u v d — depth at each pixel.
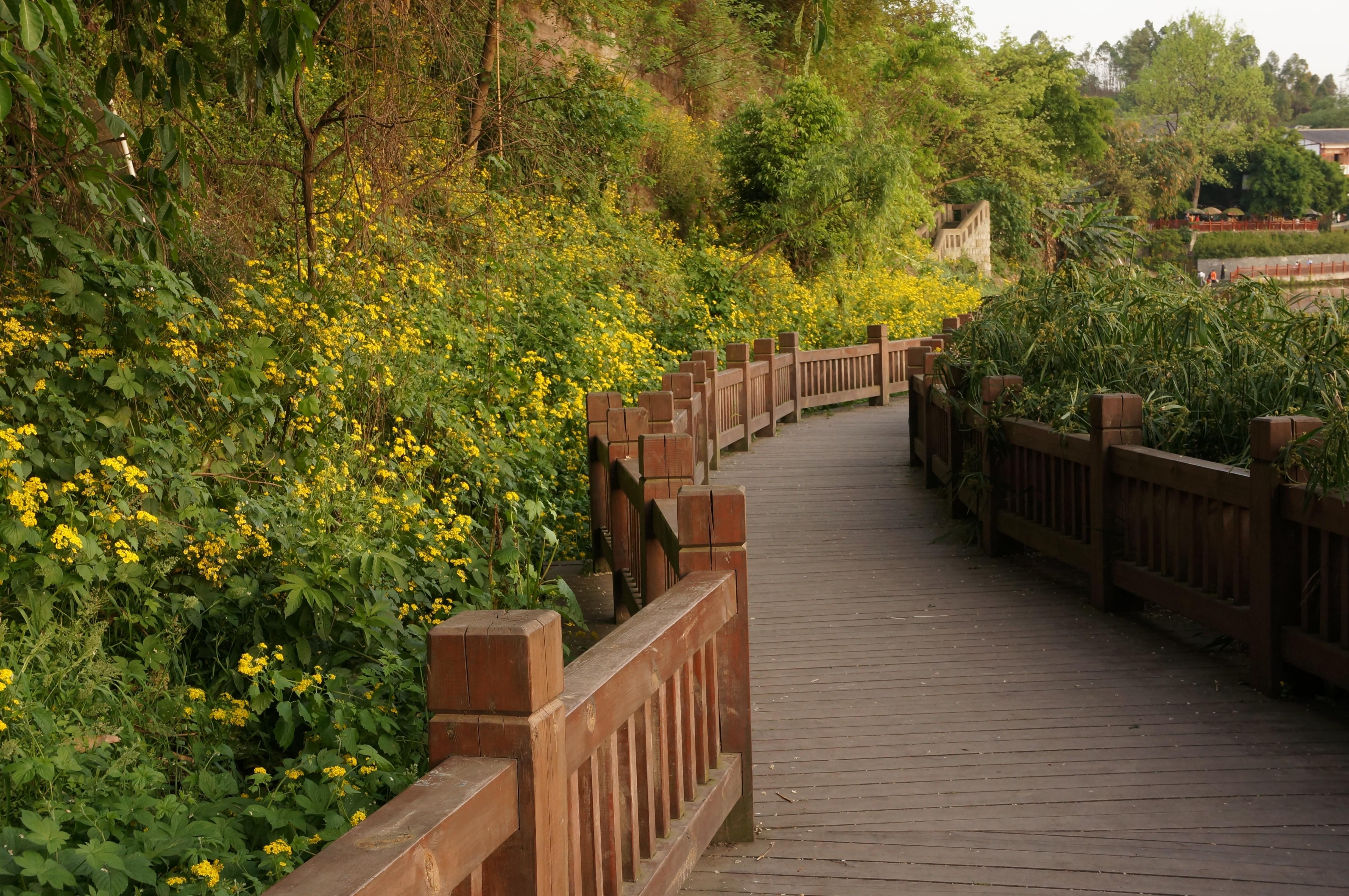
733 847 3.08
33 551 3.43
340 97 6.87
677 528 3.08
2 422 3.84
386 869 1.28
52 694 3.04
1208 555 4.66
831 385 14.27
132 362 4.26
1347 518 3.73
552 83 12.95
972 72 28.97
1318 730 3.85
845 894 2.79
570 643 5.09
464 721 1.66
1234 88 79.44
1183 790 3.38
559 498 7.04
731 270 15.23
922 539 7.29
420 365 6.11
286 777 3.00
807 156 17.83
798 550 7.07
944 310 19.06
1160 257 55.25
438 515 4.84
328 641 3.83
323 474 4.54
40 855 2.27
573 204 12.98
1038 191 31.38
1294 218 74.94
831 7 4.59
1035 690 4.37
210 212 6.42
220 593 3.95
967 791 3.43
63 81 4.62
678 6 17.52
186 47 5.22
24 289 4.18
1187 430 5.43
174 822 2.54
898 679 4.57
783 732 4.00
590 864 2.03
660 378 9.77
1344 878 2.80
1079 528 5.87
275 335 5.30
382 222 7.19
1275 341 5.60
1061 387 6.28
